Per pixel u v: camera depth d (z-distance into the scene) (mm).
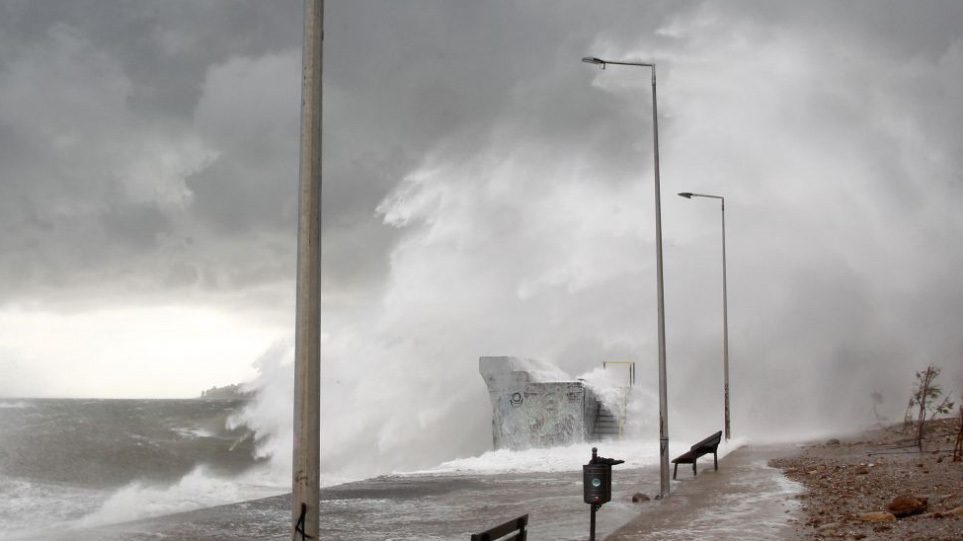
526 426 39094
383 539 15375
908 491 16172
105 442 51250
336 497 22406
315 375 9492
